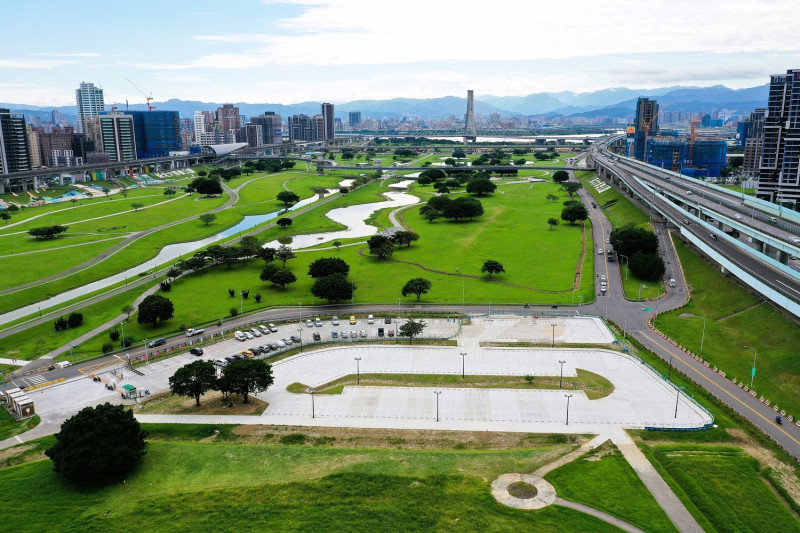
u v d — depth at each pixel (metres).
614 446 152.25
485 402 177.00
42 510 129.50
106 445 139.25
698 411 169.38
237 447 152.75
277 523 124.44
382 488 135.25
